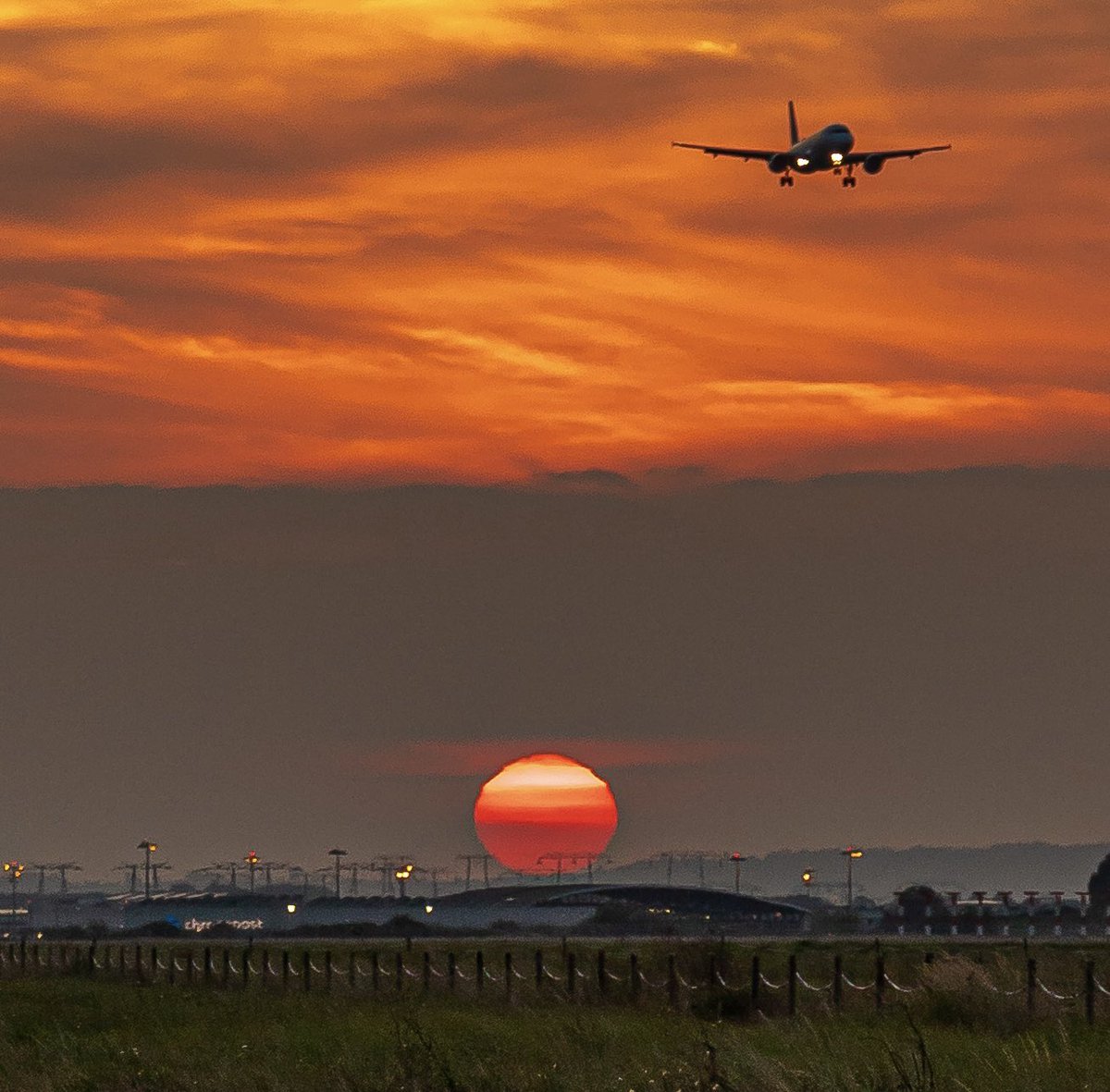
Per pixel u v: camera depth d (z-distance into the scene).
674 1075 123.38
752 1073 120.75
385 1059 143.38
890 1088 117.62
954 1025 177.25
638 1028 165.50
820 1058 130.38
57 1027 190.12
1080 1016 176.75
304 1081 135.88
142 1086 139.38
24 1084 141.38
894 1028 168.12
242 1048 156.25
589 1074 128.75
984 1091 118.31
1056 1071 126.56
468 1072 134.38
